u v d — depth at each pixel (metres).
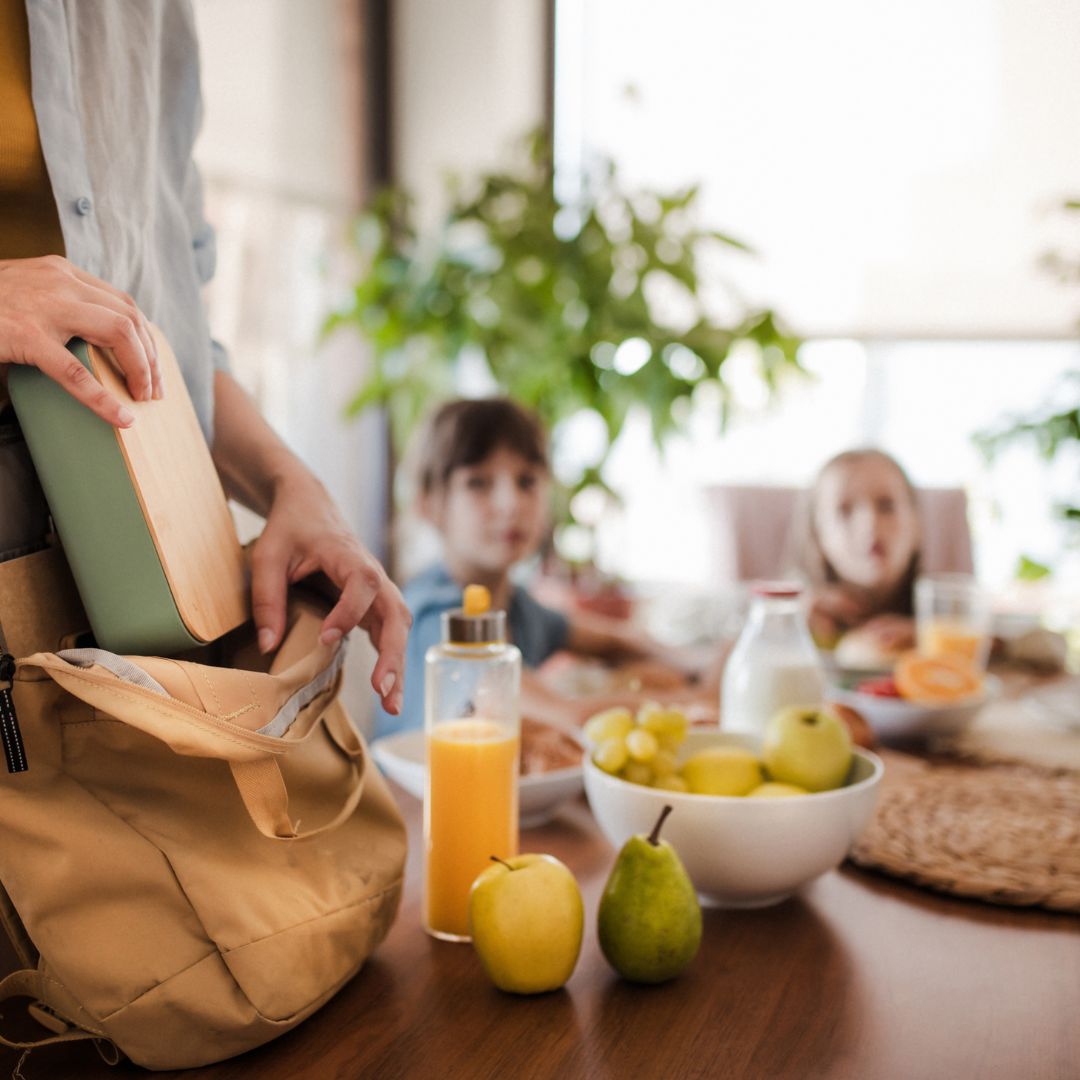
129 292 0.79
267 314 3.15
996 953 0.76
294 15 3.28
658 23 3.69
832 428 3.83
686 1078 0.60
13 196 0.72
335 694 0.69
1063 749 1.31
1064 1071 0.61
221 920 0.59
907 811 1.01
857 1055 0.62
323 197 3.45
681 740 0.88
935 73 3.48
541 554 2.85
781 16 3.59
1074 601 2.28
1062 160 3.40
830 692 1.41
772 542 2.68
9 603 0.60
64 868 0.57
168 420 0.68
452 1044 0.63
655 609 2.24
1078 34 3.35
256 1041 0.61
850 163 3.59
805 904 0.84
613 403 2.88
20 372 0.59
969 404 3.69
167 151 0.87
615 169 3.00
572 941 0.68
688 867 0.80
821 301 3.67
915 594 1.98
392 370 3.21
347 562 0.74
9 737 0.56
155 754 0.60
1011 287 3.48
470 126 3.80
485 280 2.98
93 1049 0.63
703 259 3.71
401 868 0.73
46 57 0.70
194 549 0.66
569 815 1.04
